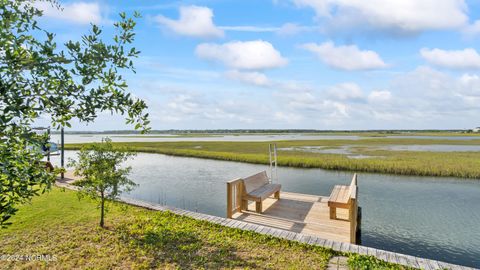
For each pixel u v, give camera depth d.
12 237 4.71
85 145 5.27
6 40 1.75
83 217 5.76
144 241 4.59
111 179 5.15
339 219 6.19
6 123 1.66
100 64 2.04
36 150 1.91
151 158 24.05
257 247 4.41
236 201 6.70
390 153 25.25
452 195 10.47
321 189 11.81
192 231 5.03
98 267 3.74
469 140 57.56
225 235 4.87
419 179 13.88
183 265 3.82
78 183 5.18
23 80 1.82
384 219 7.77
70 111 2.05
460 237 6.52
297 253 4.21
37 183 1.93
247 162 20.88
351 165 16.75
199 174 15.56
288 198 8.00
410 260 3.88
